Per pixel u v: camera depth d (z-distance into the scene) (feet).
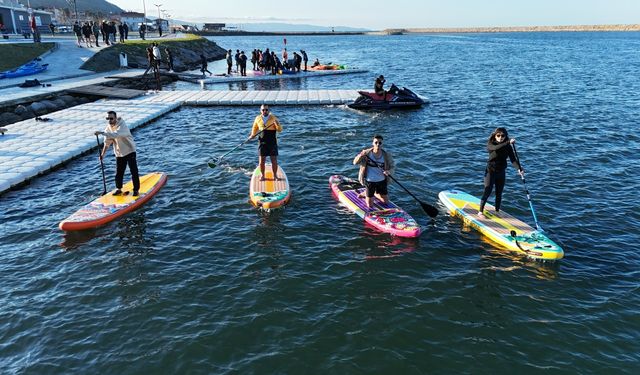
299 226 33.99
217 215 35.76
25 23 193.77
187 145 55.93
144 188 40.04
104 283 26.68
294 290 26.00
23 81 93.04
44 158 47.16
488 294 25.71
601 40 411.54
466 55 216.95
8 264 28.68
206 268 28.25
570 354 21.11
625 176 44.32
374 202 37.22
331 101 82.74
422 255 29.96
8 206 37.70
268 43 354.13
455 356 21.02
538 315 23.90
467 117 70.79
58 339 21.98
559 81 113.50
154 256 29.71
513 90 98.32
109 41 148.87
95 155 51.88
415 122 67.56
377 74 134.21
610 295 25.59
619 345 21.67
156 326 22.94
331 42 395.14
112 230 33.35
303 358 20.80
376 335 22.36
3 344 21.63
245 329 22.71
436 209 35.22
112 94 85.05
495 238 31.73
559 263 28.99
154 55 101.19
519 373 20.01
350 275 27.55
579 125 64.90
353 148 54.03
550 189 41.04
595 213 36.17
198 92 93.66
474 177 44.55
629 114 72.18
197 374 19.85
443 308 24.47
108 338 22.08
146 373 19.92
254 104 82.74
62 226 32.86
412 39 483.51
